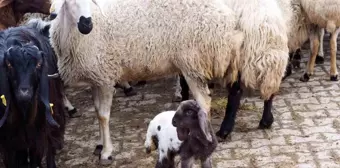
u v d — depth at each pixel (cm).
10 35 231
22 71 202
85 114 337
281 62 271
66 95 355
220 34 261
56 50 258
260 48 267
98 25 254
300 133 295
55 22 253
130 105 347
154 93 365
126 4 261
